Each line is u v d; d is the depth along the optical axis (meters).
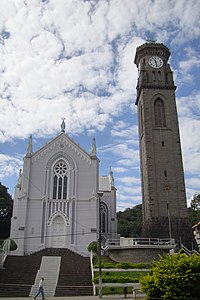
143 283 20.05
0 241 51.38
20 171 61.25
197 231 69.38
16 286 33.16
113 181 74.00
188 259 19.12
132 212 119.31
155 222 53.34
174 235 52.34
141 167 63.62
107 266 37.88
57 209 53.06
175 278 18.31
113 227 68.25
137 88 68.81
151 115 61.41
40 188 53.91
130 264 38.62
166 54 68.00
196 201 89.50
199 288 18.17
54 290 32.72
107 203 70.31
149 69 65.50
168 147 59.12
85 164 56.31
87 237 51.47
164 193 55.59
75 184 54.78
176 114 61.88
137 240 51.62
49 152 56.44
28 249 49.94
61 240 51.34
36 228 51.34
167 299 18.20
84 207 53.50
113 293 31.83
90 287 33.41
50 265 39.62
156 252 43.94
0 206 75.06
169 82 64.38
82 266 39.88
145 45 67.38
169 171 57.28
